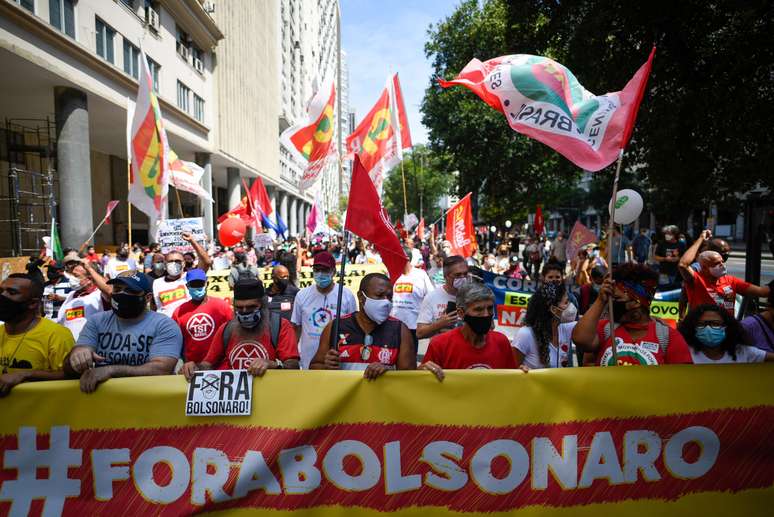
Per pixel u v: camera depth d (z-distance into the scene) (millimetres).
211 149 33875
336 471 2895
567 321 4383
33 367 3414
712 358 3592
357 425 2910
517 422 2924
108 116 22031
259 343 3701
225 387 2889
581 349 3545
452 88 31359
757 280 6672
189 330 4820
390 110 8219
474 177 32969
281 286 6949
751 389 2998
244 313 3562
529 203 36250
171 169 10781
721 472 2957
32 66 15625
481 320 3365
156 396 2873
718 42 11938
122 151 29578
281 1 60375
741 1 10586
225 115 36406
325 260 5160
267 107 51031
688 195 13953
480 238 43781
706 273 5844
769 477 2967
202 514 2838
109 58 20484
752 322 4020
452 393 2934
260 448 2867
